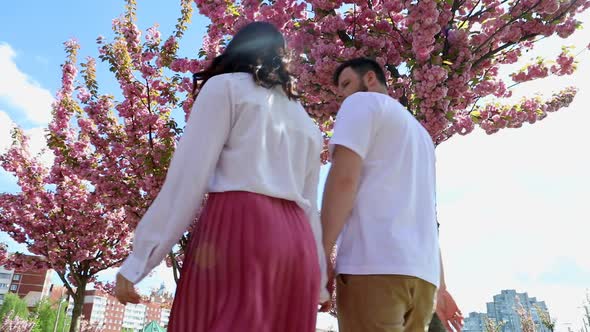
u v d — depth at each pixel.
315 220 1.44
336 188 1.47
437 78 5.14
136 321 125.44
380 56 5.85
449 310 1.92
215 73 1.44
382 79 1.90
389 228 1.49
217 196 1.20
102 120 10.30
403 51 6.07
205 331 1.03
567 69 6.75
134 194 10.15
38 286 94.25
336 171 1.49
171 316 1.11
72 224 13.33
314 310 1.18
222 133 1.24
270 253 1.11
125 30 9.73
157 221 1.16
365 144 1.54
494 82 6.67
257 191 1.19
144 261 1.13
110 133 10.23
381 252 1.45
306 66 6.06
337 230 1.43
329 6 6.07
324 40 6.06
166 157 9.20
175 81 8.19
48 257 13.34
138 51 9.77
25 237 13.51
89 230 13.53
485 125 7.16
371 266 1.43
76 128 11.12
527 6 5.91
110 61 9.56
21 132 13.74
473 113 6.93
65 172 13.08
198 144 1.20
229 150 1.25
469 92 6.48
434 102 5.28
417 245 1.49
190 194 1.17
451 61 5.82
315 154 1.48
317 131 1.52
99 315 82.75
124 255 14.38
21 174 13.34
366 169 1.61
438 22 5.64
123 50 9.62
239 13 6.64
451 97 5.75
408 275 1.41
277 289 1.11
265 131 1.29
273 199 1.23
